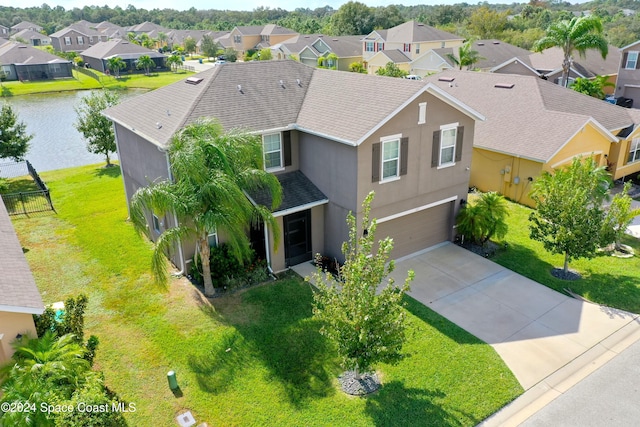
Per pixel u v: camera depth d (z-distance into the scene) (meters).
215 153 14.48
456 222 20.36
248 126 17.55
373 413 11.43
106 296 16.48
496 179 25.50
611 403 11.76
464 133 19.11
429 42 70.75
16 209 24.28
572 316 15.27
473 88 30.19
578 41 39.72
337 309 10.96
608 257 19.14
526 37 83.12
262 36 103.31
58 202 25.41
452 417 11.33
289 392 12.13
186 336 14.30
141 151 19.31
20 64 72.88
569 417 11.37
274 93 19.80
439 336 14.27
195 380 12.57
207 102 18.14
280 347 13.80
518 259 19.05
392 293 11.25
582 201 16.12
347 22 104.50
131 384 12.42
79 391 10.15
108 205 24.86
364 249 11.05
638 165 27.98
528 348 13.76
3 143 28.11
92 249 19.95
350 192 16.98
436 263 18.89
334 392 12.12
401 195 18.08
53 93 65.56
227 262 17.02
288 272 18.05
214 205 14.47
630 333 14.41
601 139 25.30
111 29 137.75
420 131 17.62
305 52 79.75
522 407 11.69
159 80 74.50
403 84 17.56
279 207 17.16
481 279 17.62
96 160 34.84
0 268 12.00
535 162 23.16
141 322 15.01
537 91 26.91
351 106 17.81
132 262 18.86
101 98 31.02
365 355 11.00
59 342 10.71
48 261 18.95
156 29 140.88
